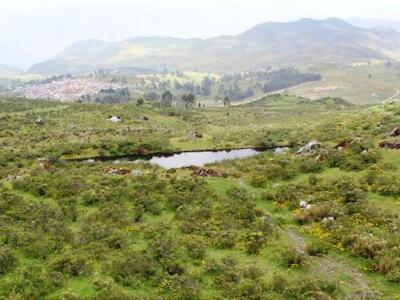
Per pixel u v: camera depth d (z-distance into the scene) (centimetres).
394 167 3844
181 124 12181
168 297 1980
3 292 2020
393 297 1909
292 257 2330
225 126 12325
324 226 2741
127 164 5606
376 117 6806
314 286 2006
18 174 4822
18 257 2414
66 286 2098
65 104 14688
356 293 1983
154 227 2897
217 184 3897
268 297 1916
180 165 6128
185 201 3409
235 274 2158
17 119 10688
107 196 3556
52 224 2922
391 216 2802
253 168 4584
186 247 2539
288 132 8456
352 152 4438
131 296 1967
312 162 4294
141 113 12950
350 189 3356
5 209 3294
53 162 5884
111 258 2394
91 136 8400
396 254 2241
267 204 3384
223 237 2670
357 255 2348
